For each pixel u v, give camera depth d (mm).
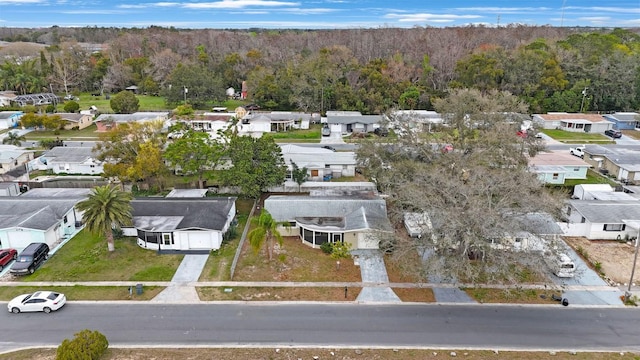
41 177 57844
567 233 42531
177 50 149125
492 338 27672
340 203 42875
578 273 34906
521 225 31625
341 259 37500
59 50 149625
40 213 41062
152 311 30328
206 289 33062
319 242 39656
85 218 36781
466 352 26328
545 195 33656
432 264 30266
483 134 44656
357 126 82375
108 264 36469
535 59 98000
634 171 56625
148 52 144750
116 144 52531
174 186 53562
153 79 120812
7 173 56750
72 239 41125
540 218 36656
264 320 29359
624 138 79938
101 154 53281
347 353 26172
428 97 97250
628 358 25984
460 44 126750
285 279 34469
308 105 95062
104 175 49875
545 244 32062
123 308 30641
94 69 127562
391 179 42812
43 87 121250
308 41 154750
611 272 35875
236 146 48469
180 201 43594
